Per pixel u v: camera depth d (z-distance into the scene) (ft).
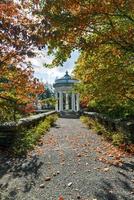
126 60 34.60
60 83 162.20
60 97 161.58
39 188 23.21
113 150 38.27
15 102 43.96
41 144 44.65
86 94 45.09
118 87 37.32
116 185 23.67
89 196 21.26
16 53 37.63
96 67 35.60
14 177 26.35
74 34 28.02
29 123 56.24
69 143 46.24
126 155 35.12
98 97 42.39
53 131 66.90
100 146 42.47
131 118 54.60
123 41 29.71
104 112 82.43
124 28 29.71
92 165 30.25
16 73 41.01
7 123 41.78
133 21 28.89
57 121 109.19
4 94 43.21
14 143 38.01
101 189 22.72
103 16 27.78
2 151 37.14
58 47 30.25
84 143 46.01
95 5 26.12
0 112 46.34
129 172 27.53
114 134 46.75
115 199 20.71
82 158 33.71
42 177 26.13
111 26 29.01
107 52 32.50
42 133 57.21
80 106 161.27
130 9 26.96
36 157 34.35
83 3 26.27
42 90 42.93
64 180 25.07
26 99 43.86
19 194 21.98
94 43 29.07
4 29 33.30
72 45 29.37
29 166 30.12
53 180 25.14
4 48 37.06
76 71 41.98
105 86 37.60
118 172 27.50
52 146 42.78
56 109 160.56
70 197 21.09
